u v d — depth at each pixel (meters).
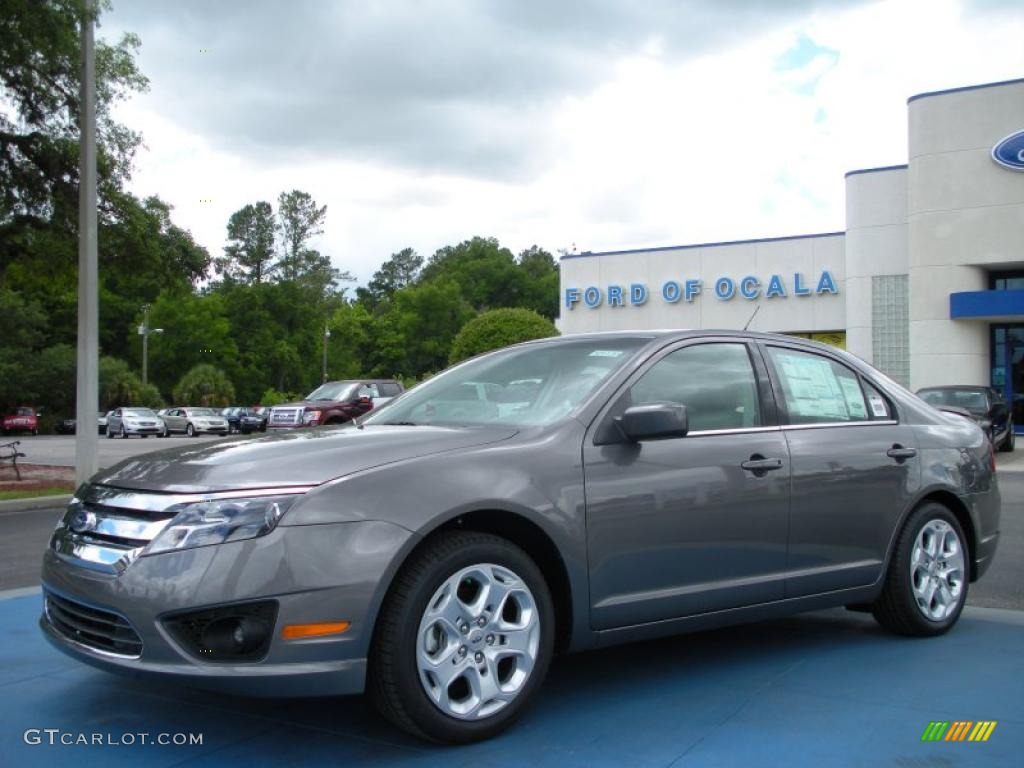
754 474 4.53
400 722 3.55
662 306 36.00
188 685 3.36
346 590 3.38
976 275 27.80
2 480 15.84
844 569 4.89
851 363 5.38
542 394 4.47
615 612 4.05
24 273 19.05
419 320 108.19
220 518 3.40
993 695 4.29
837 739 3.74
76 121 16.58
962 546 5.50
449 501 3.62
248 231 96.50
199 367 71.69
